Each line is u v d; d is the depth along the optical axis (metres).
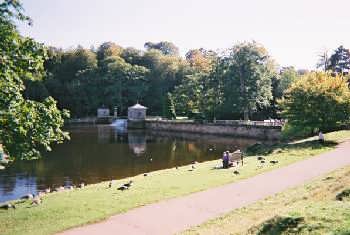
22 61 19.25
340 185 18.98
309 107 46.59
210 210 17.58
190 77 98.94
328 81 47.31
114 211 17.72
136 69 130.38
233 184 22.48
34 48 19.86
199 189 21.47
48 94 115.25
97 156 50.09
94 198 20.47
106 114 120.44
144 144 63.88
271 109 94.50
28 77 20.48
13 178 36.38
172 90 130.25
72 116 123.31
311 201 16.92
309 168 26.16
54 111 20.62
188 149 57.38
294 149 36.59
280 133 63.66
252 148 43.12
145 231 15.20
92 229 15.53
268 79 84.88
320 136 39.19
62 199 20.78
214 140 70.25
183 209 17.86
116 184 25.34
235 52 84.69
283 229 12.80
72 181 34.97
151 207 18.30
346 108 45.53
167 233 14.93
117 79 127.62
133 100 129.62
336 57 102.56
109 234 14.95
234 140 69.88
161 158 48.44
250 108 84.56
